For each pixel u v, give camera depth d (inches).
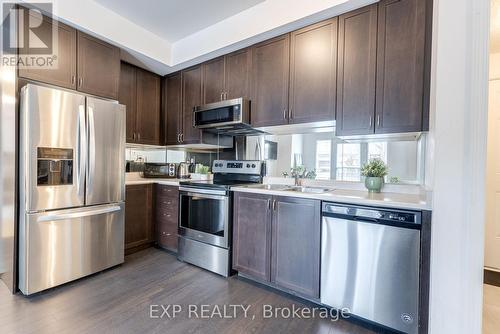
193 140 121.0
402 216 58.6
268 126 96.0
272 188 89.9
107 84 100.7
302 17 81.5
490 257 101.3
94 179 90.6
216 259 95.0
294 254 76.2
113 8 95.5
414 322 57.3
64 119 82.3
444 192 48.6
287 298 78.2
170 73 132.6
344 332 62.6
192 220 104.4
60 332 60.2
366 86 74.7
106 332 60.6
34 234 76.4
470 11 45.8
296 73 88.5
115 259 98.6
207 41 107.7
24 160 75.6
